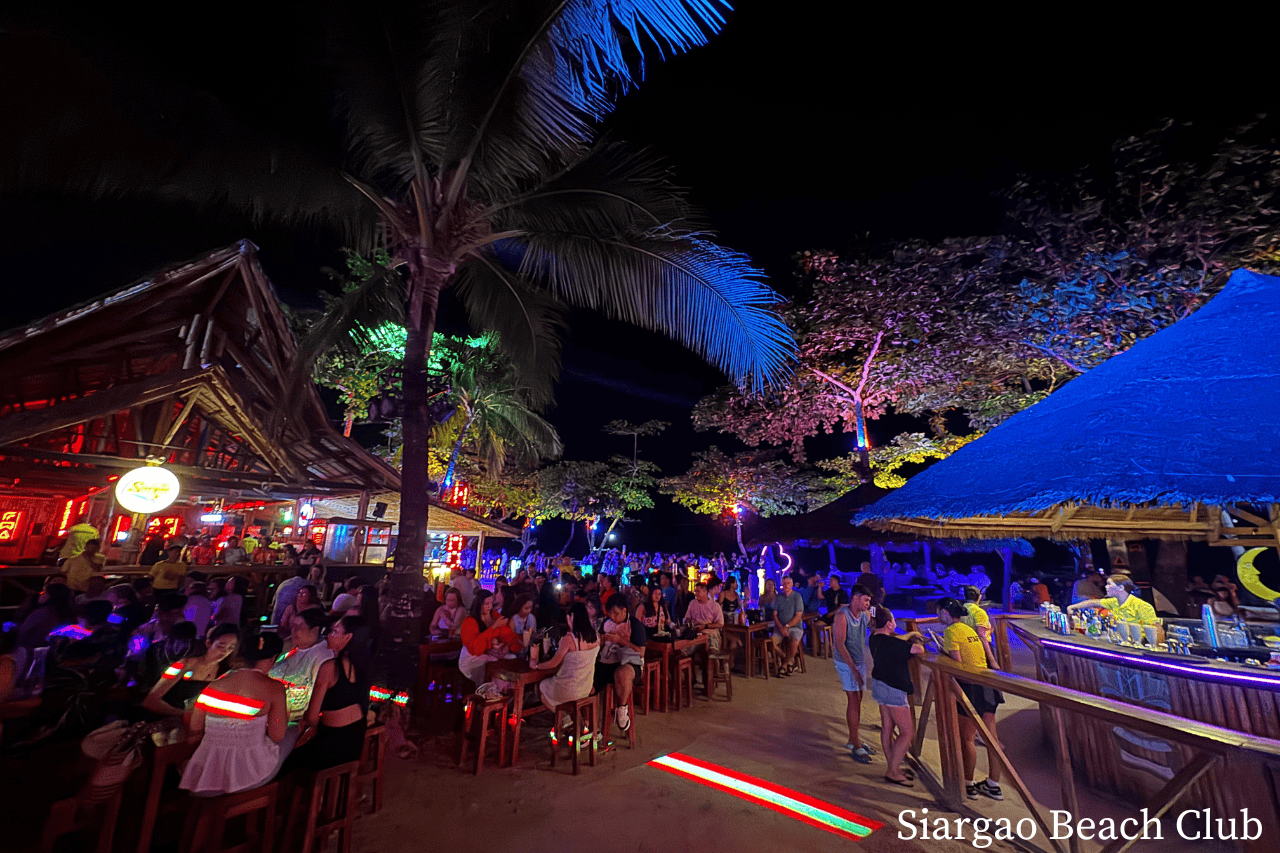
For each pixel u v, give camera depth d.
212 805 3.30
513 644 6.36
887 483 23.56
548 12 5.79
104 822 3.36
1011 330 14.18
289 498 13.59
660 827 4.30
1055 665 5.96
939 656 5.26
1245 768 2.89
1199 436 4.13
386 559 13.34
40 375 7.96
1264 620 6.57
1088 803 4.89
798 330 19.61
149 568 9.53
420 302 7.18
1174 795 3.23
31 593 6.62
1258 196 10.70
